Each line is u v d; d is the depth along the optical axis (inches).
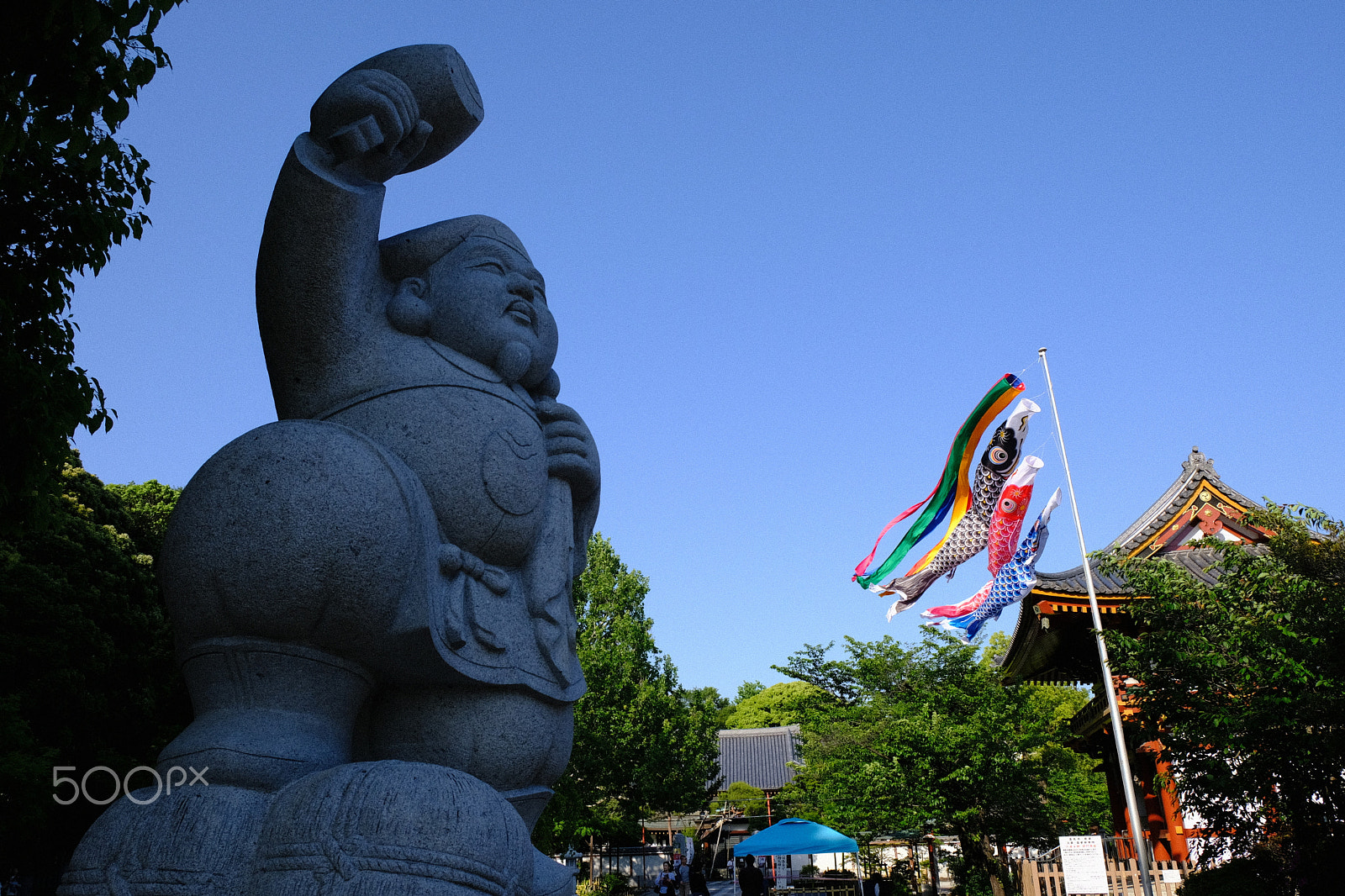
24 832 468.1
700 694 1323.8
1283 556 436.1
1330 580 418.6
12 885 655.1
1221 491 843.4
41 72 205.8
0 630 584.7
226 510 166.9
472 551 193.9
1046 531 690.8
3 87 200.2
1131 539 862.5
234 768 153.0
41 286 263.6
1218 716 378.0
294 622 164.9
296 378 198.4
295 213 190.7
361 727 185.8
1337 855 366.6
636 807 1127.0
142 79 221.1
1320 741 360.2
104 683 642.2
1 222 256.5
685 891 1168.2
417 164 213.6
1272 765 373.4
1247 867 457.7
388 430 191.6
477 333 207.8
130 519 751.7
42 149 240.4
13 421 239.6
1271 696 374.9
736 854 871.7
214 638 167.5
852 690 951.6
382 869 134.0
